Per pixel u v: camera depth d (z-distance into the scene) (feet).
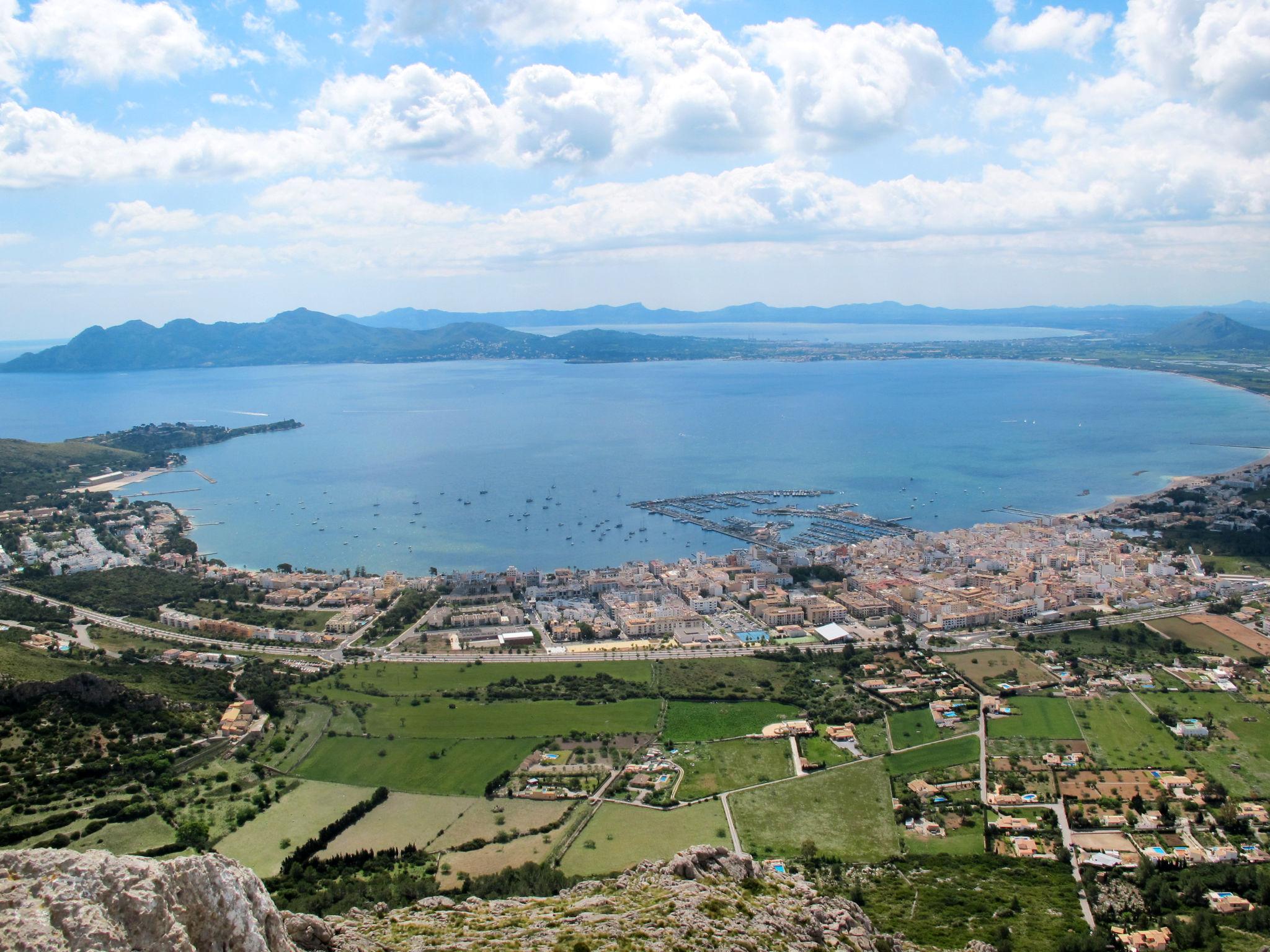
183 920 313.53
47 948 272.72
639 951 461.37
